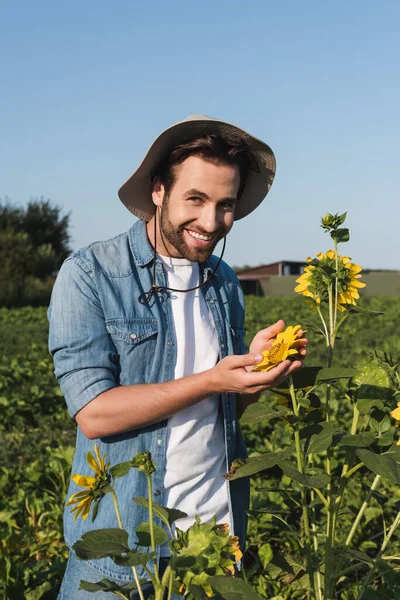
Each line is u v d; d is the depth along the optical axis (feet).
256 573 12.62
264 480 17.30
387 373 6.60
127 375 7.32
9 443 22.07
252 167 7.75
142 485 7.18
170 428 7.26
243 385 6.20
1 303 131.44
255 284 160.04
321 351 43.45
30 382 34.06
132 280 7.43
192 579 4.73
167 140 7.00
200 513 7.43
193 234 7.07
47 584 11.49
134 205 7.71
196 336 7.73
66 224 180.75
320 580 7.51
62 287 7.23
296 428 6.16
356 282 7.03
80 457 7.52
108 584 5.48
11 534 14.25
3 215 174.60
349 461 6.76
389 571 6.66
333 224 6.95
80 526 7.33
